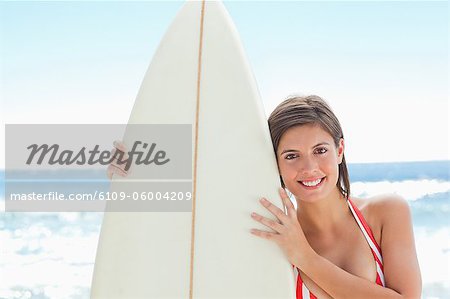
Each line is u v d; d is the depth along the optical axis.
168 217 1.83
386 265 1.85
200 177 1.83
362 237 1.91
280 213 1.75
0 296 6.80
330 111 1.83
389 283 1.83
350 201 1.96
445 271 7.36
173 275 1.80
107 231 1.88
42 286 7.10
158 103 1.88
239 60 1.87
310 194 1.80
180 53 1.90
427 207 10.12
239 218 1.80
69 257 8.18
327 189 1.80
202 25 1.91
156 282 1.80
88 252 8.40
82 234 9.04
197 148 1.84
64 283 7.21
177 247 1.81
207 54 1.88
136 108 1.92
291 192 1.84
